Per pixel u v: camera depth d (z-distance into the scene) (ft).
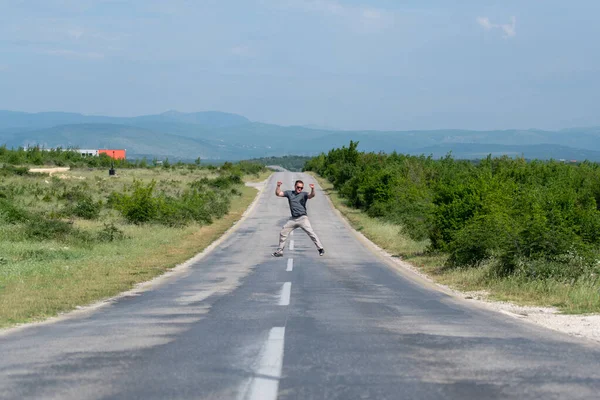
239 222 153.17
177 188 226.58
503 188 83.41
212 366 21.95
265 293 47.70
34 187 185.37
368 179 192.03
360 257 86.79
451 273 65.67
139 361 22.89
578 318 37.06
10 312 37.14
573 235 58.13
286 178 368.48
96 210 129.59
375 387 19.10
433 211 86.58
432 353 24.41
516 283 53.01
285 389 18.83
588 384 19.61
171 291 50.44
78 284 53.31
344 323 32.30
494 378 20.33
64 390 18.79
